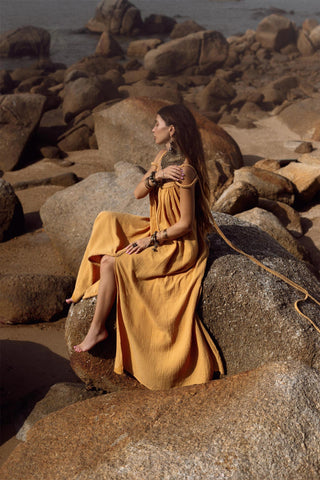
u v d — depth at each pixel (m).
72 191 6.95
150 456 2.70
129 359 3.72
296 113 14.38
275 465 2.58
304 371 3.08
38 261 7.13
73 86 15.98
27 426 4.04
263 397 2.90
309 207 8.21
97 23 32.84
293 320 3.49
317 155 11.24
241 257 3.87
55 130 13.91
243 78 22.80
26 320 5.74
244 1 52.16
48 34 27.06
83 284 3.92
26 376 4.89
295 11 45.81
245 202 7.16
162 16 33.62
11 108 12.04
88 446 2.97
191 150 3.43
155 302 3.55
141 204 6.27
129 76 21.86
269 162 9.22
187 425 2.88
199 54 23.98
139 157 10.05
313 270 6.21
